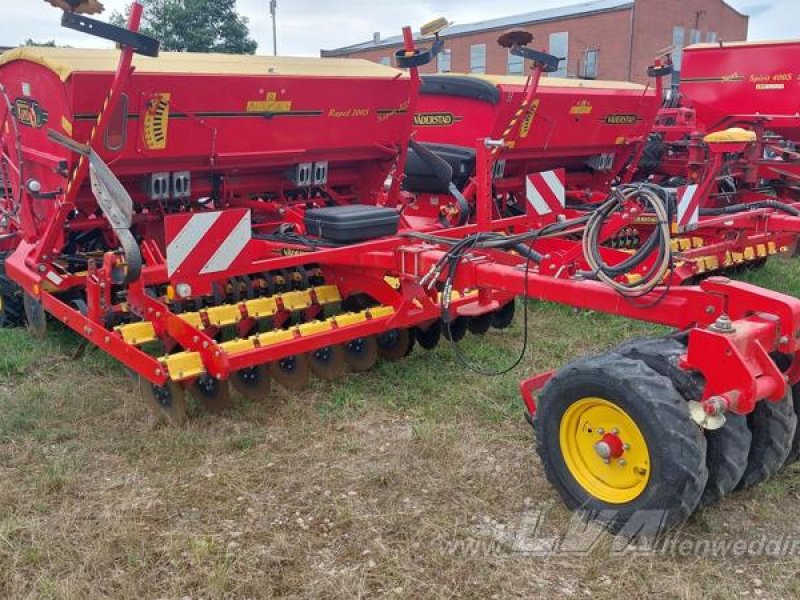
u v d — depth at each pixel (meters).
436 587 3.05
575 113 7.84
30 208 5.49
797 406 3.62
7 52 5.09
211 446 4.24
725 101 9.41
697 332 3.13
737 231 6.60
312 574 3.13
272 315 5.22
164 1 36.09
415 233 5.18
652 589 3.02
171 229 4.16
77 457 4.10
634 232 8.18
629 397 3.15
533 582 3.08
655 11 33.66
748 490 3.66
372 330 4.89
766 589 3.01
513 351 5.74
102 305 4.62
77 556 3.25
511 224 6.16
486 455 4.12
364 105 5.80
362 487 3.81
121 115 4.67
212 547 3.29
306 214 5.52
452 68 39.47
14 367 5.34
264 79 5.16
